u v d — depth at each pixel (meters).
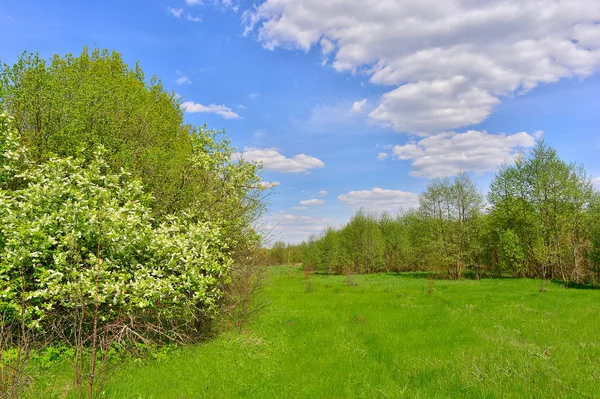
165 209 14.06
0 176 10.54
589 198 35.25
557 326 13.71
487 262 45.34
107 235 9.70
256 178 14.09
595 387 7.55
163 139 17.02
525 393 7.33
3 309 8.68
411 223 58.16
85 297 9.20
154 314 11.09
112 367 7.77
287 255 64.44
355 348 11.40
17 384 5.93
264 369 9.27
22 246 9.05
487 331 13.19
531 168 38.38
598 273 31.25
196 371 8.91
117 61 24.78
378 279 42.31
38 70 14.03
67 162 10.54
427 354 10.66
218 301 13.02
